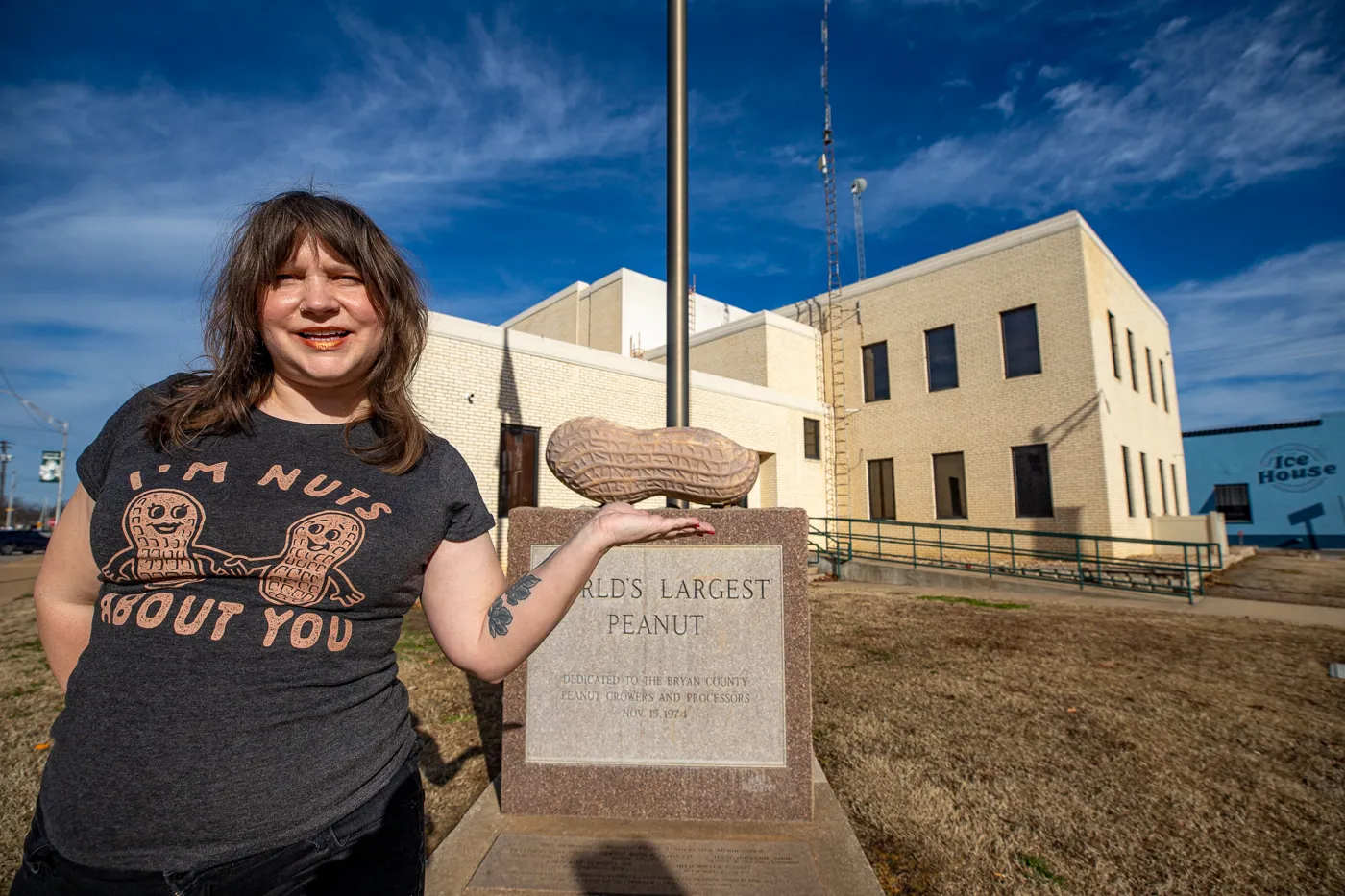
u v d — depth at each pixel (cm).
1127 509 1478
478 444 1097
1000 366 1558
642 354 2106
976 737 407
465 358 1095
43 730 413
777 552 315
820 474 1822
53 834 96
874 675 541
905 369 1742
